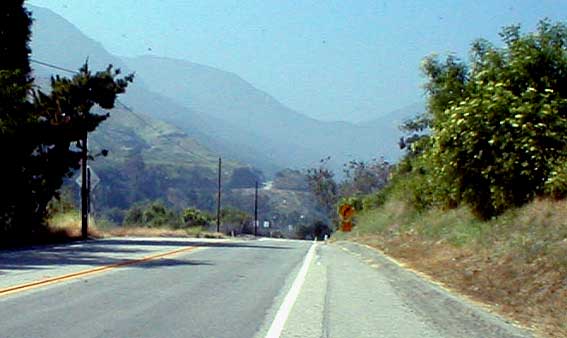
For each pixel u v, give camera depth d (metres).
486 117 20.64
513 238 18.12
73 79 40.00
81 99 39.62
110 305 14.09
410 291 16.86
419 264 22.09
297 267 24.00
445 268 19.59
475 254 19.64
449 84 27.36
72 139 38.47
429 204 35.00
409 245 28.53
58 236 39.66
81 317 12.61
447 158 21.94
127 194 123.88
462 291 15.88
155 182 137.00
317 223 110.69
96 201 109.25
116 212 107.75
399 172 54.19
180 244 37.41
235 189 158.00
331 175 99.19
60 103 39.28
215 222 102.44
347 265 25.14
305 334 11.54
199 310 13.74
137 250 30.56
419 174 39.81
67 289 16.41
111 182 123.25
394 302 15.17
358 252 32.81
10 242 34.19
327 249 37.41
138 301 14.74
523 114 19.89
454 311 13.47
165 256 27.02
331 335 11.46
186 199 137.12
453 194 23.48
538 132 19.62
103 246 33.66
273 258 28.12
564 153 19.42
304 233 110.19
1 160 33.19
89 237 43.16
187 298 15.35
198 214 96.44
